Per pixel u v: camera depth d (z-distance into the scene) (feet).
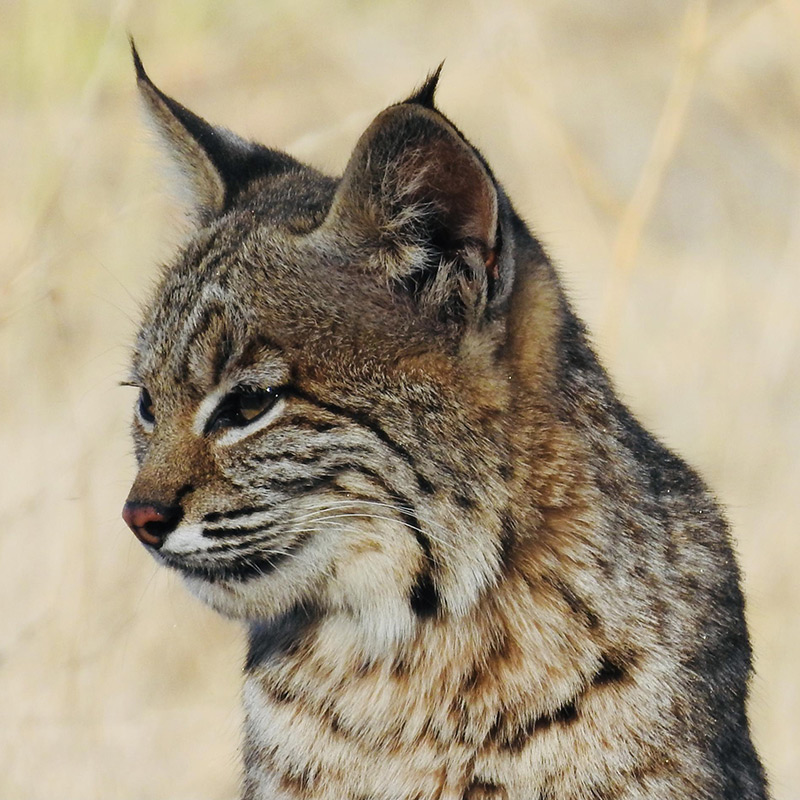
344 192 34.17
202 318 34.63
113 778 47.73
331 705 34.83
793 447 59.47
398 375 33.45
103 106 68.49
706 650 34.47
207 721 51.06
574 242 67.21
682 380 62.90
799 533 54.29
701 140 86.22
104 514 53.83
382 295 34.09
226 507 33.81
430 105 32.91
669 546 34.99
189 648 53.31
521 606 33.65
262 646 36.17
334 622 34.99
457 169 33.12
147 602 52.90
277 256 34.73
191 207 39.78
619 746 33.30
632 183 83.51
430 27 92.73
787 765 48.73
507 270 33.40
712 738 34.01
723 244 77.10
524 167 73.82
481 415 33.55
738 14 71.67
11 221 60.29
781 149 76.74
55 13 69.92
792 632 51.44
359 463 33.40
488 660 33.81
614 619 33.58
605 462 34.58
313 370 33.58
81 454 53.36
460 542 33.45
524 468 33.68
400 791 34.37
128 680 51.31
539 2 97.55
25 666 48.19
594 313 62.75
